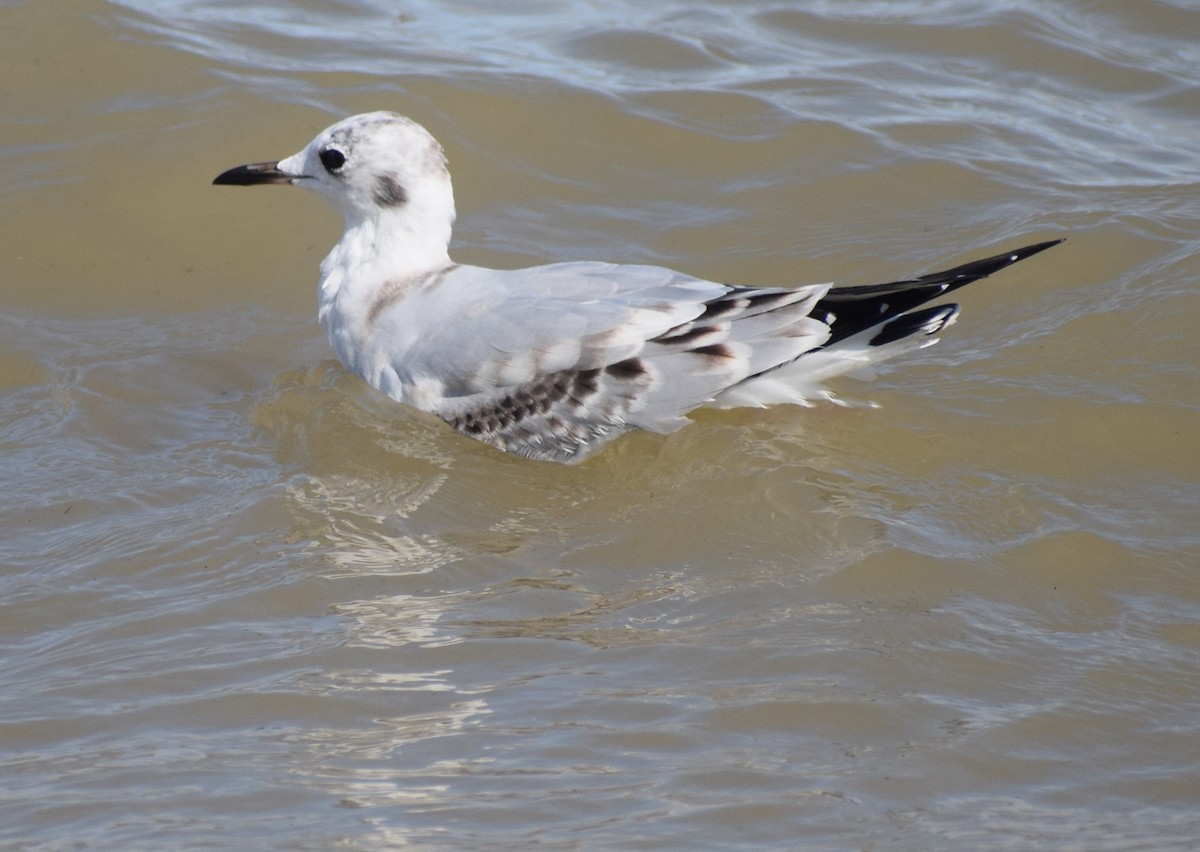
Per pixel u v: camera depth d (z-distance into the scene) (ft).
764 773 27.81
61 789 27.43
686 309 39.55
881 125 56.39
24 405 42.55
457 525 36.99
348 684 30.63
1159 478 38.50
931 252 49.88
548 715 29.55
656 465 39.09
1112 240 48.78
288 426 41.63
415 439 40.81
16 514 37.19
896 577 34.22
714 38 62.03
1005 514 36.83
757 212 52.54
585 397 39.42
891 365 43.96
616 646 31.96
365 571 34.88
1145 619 32.89
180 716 29.71
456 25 62.23
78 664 31.42
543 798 27.07
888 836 26.14
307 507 37.55
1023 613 33.09
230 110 54.24
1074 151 55.06
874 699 30.04
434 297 42.11
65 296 48.03
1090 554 35.22
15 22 56.75
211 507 37.58
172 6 60.85
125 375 44.16
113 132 53.42
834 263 49.93
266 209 52.01
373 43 59.88
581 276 40.88
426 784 27.53
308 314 48.11
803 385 41.01
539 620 32.96
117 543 35.99
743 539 35.99
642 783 27.53
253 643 32.12
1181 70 59.72
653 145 55.36
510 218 52.16
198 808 26.81
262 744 28.78
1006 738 28.91
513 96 56.54
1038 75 59.88
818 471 38.50
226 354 45.75
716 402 40.65
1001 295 47.19
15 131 53.26
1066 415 41.11
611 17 63.41
